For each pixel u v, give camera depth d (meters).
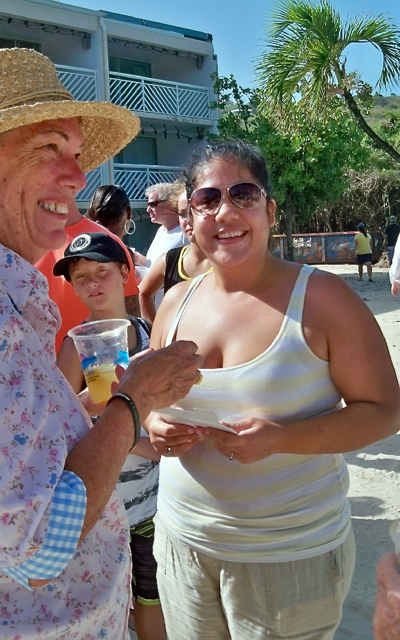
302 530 2.02
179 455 2.17
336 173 17.27
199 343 2.16
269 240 2.19
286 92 12.85
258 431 1.93
